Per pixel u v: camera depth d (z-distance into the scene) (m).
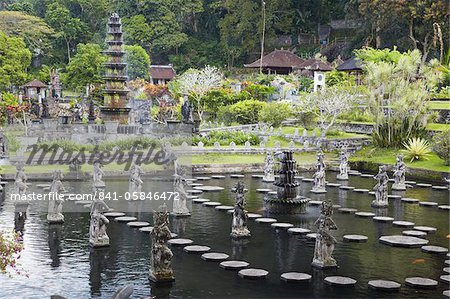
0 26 111.56
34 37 117.19
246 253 27.17
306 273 24.28
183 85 84.81
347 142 63.66
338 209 37.94
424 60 90.19
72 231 30.92
